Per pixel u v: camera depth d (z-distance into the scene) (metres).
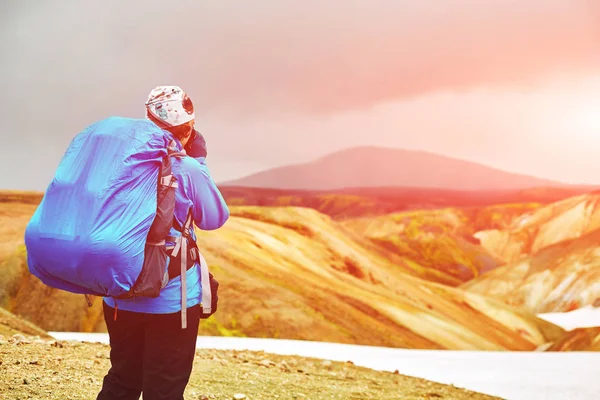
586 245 125.00
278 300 43.47
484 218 163.38
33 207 56.97
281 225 80.44
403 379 8.47
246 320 40.25
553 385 10.09
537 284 118.25
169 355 2.71
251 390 5.65
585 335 60.22
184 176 2.69
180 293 2.68
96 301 41.44
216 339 16.06
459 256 146.75
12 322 8.55
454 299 85.12
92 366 5.50
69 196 2.48
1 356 5.48
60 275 2.49
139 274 2.51
